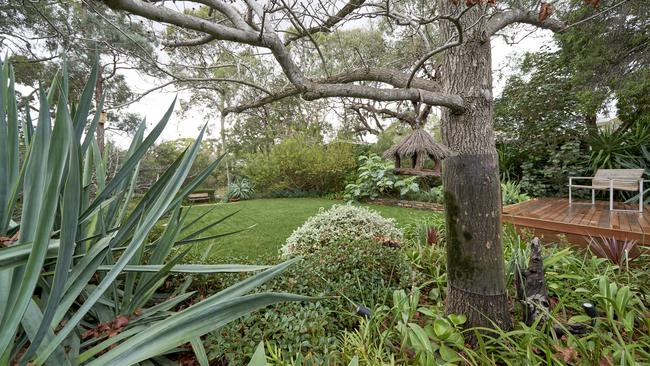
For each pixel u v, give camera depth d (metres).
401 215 5.29
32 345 0.82
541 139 5.62
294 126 8.56
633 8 3.54
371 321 1.38
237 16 1.08
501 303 1.41
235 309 1.02
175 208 1.62
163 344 0.96
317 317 1.42
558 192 5.58
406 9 1.75
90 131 1.46
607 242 2.16
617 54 4.22
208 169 1.52
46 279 1.20
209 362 1.27
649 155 4.67
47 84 4.27
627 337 1.28
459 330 1.39
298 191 9.23
